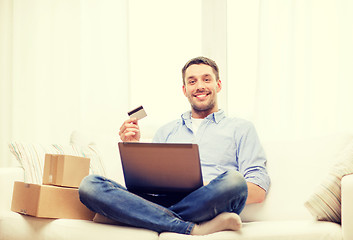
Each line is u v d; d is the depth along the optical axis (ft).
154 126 10.43
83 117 10.48
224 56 10.48
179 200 5.66
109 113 10.40
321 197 5.22
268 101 9.89
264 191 6.04
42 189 5.56
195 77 7.24
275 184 6.21
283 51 9.94
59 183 5.82
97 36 10.55
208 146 6.81
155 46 10.65
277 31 9.99
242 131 6.73
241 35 10.41
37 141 10.52
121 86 10.42
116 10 10.55
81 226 5.30
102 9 10.57
